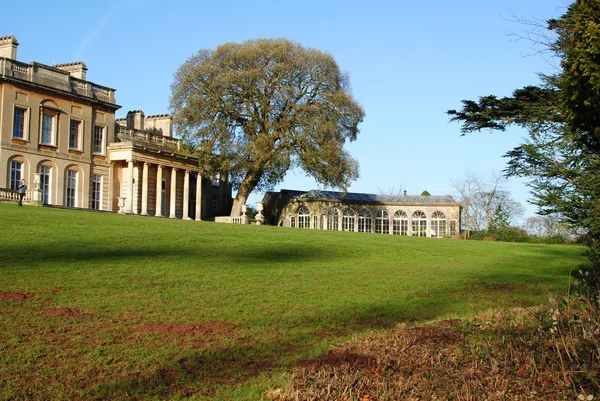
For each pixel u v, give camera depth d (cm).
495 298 1564
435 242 3108
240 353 941
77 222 2312
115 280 1401
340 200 6159
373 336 1071
